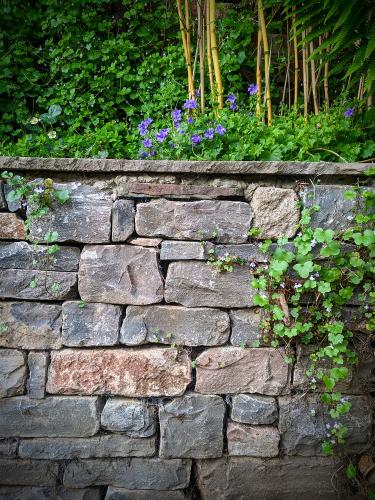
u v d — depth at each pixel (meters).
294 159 2.07
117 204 1.84
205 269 1.86
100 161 1.83
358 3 1.99
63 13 2.66
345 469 1.94
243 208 1.85
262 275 1.85
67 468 1.94
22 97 2.67
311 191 1.84
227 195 1.86
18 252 1.86
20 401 1.90
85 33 2.67
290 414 1.91
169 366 1.89
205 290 1.87
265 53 2.30
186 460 1.95
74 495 1.96
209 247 1.85
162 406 1.91
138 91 2.67
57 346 1.89
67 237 1.85
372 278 1.86
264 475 1.94
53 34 2.71
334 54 2.22
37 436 1.92
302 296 1.87
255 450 1.93
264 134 2.12
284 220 1.85
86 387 1.90
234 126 2.12
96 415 1.90
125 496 1.95
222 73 2.61
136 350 1.89
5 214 1.85
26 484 1.95
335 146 2.12
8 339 1.88
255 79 2.74
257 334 1.89
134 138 2.40
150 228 1.85
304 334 1.87
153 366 1.89
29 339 1.89
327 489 1.95
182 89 2.62
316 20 2.20
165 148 2.11
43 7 2.74
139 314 1.88
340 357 1.81
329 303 1.83
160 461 1.94
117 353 1.89
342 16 1.93
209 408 1.91
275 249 1.86
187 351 1.90
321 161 1.96
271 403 1.91
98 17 2.73
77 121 2.54
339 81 2.63
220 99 2.35
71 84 2.62
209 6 2.29
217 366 1.90
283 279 1.84
